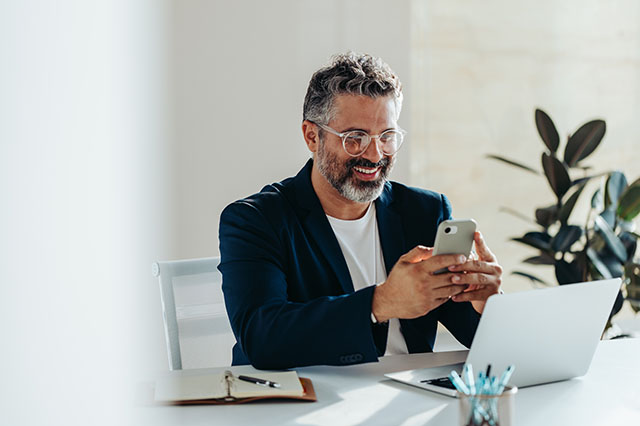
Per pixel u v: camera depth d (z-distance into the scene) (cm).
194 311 170
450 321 158
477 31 340
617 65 363
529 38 349
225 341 172
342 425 99
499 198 349
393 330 159
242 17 298
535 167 354
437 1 333
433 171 338
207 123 296
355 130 151
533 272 356
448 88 338
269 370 132
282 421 101
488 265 130
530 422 101
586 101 360
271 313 134
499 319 111
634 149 368
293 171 309
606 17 360
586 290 118
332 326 128
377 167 154
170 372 129
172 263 169
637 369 133
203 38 293
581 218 362
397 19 319
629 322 351
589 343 123
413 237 169
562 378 124
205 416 103
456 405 109
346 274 157
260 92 302
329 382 123
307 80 308
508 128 348
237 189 302
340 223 163
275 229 153
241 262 146
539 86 352
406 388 119
